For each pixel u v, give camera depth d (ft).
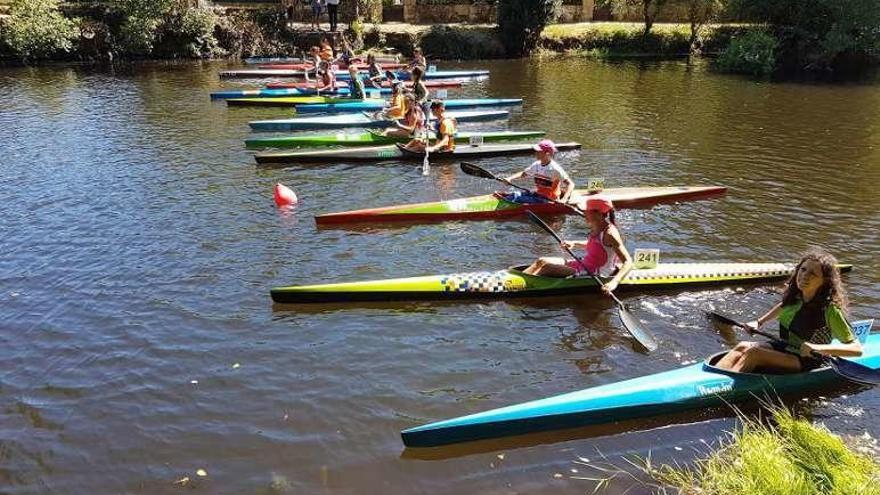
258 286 29.48
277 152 50.70
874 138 58.65
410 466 18.79
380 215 36.99
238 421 20.61
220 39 107.24
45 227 36.35
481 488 18.03
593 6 123.65
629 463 19.07
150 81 86.02
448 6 118.32
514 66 103.14
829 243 34.78
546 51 114.93
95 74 91.61
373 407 21.27
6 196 41.42
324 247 33.76
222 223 36.94
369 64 78.79
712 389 21.35
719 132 60.49
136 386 22.39
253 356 24.08
